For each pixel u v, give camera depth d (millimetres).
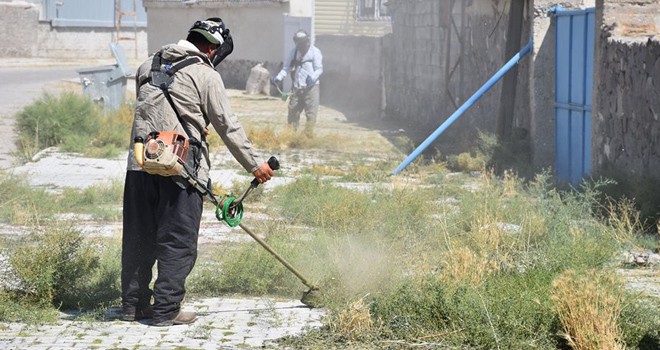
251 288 9562
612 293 7918
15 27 74250
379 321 8039
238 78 46969
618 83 15758
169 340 7684
